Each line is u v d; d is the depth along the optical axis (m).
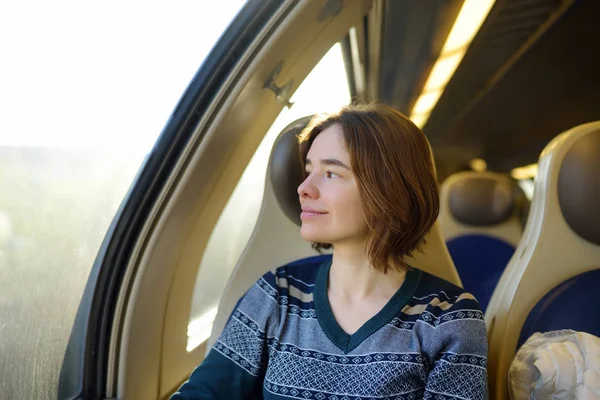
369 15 1.99
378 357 0.87
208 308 1.90
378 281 0.95
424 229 0.94
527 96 5.46
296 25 1.17
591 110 5.31
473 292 2.50
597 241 1.28
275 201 1.33
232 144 1.32
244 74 1.15
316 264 1.07
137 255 1.21
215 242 1.81
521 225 2.78
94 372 1.25
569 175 1.27
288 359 0.92
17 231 0.92
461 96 5.60
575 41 3.73
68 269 1.12
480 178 2.77
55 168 0.98
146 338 1.33
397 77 4.23
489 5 2.78
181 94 1.12
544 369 0.96
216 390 0.95
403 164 0.88
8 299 0.94
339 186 0.88
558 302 1.25
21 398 1.02
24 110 0.85
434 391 0.86
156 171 1.15
